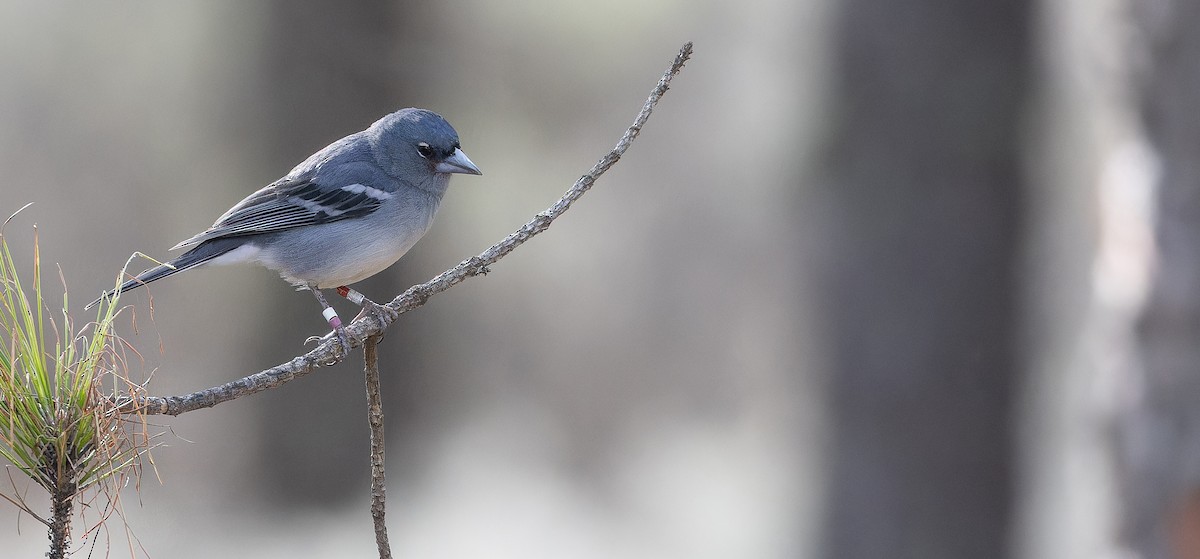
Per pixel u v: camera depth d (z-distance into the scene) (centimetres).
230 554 1466
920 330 1073
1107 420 745
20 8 1948
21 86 1992
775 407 1733
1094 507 770
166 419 1623
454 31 1642
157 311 1666
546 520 1836
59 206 2014
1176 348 700
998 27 1042
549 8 1730
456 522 1708
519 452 2147
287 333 1586
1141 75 724
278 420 1588
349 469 1608
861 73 1073
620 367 2511
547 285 2447
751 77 1978
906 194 1065
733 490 2041
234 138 1567
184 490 1591
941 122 1052
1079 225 1461
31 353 404
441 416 1792
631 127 526
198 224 1834
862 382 1094
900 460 1088
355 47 1513
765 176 1775
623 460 2314
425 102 1591
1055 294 1490
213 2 1698
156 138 1952
